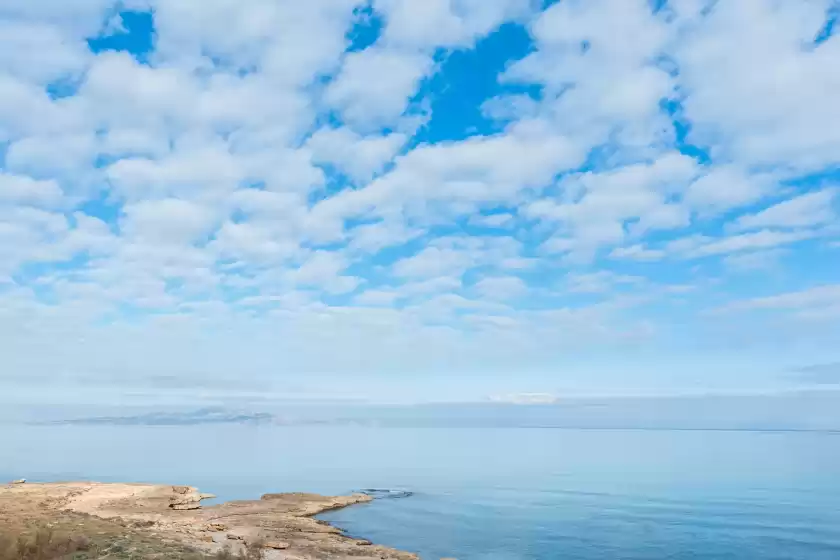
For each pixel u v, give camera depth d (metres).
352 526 60.59
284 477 125.56
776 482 128.25
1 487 65.62
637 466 179.88
